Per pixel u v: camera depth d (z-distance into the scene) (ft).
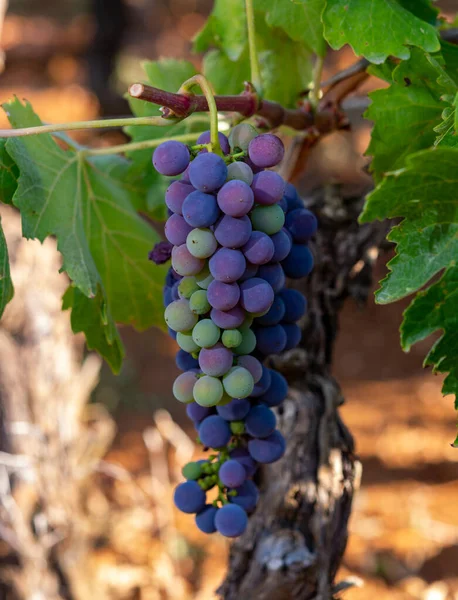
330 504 2.44
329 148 12.05
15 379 4.50
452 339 1.76
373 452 8.17
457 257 1.74
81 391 5.21
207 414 2.00
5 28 17.89
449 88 2.06
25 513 4.59
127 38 14.87
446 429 8.69
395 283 1.76
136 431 8.82
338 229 2.59
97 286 2.22
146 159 2.58
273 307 1.90
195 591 5.80
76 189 2.33
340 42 2.04
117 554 6.03
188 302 1.82
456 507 7.03
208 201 1.75
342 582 2.49
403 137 2.17
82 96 15.16
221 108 2.06
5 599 4.63
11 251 4.39
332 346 2.61
